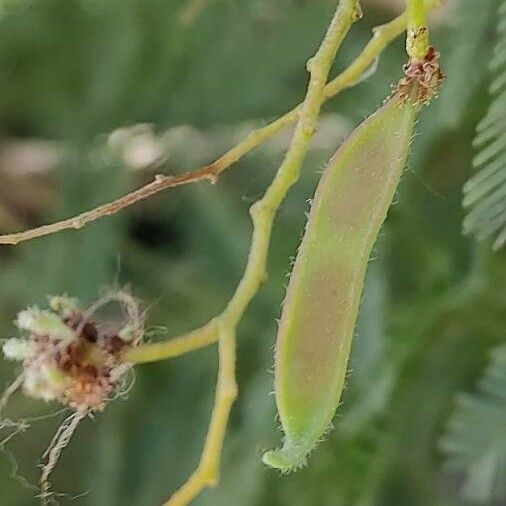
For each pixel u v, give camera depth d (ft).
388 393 0.75
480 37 0.70
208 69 1.02
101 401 0.58
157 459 1.03
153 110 1.06
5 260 1.14
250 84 1.00
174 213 1.16
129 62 1.05
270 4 1.01
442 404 0.79
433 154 0.80
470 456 0.69
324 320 0.54
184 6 0.99
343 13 0.57
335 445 0.75
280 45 0.99
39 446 1.09
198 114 1.04
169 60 1.03
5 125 1.24
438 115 0.72
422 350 0.76
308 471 0.76
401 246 0.84
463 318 0.77
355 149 0.54
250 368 0.97
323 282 0.54
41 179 1.20
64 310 0.59
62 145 1.10
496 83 0.61
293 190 0.96
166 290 1.09
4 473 1.08
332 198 0.54
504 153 0.60
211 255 1.10
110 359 0.58
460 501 0.81
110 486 1.04
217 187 1.09
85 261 1.02
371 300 0.79
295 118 0.59
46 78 1.15
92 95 1.07
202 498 0.83
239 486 0.80
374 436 0.75
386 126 0.54
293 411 0.54
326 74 0.57
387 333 0.77
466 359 0.79
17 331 1.07
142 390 1.06
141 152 1.11
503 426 0.69
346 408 0.78
